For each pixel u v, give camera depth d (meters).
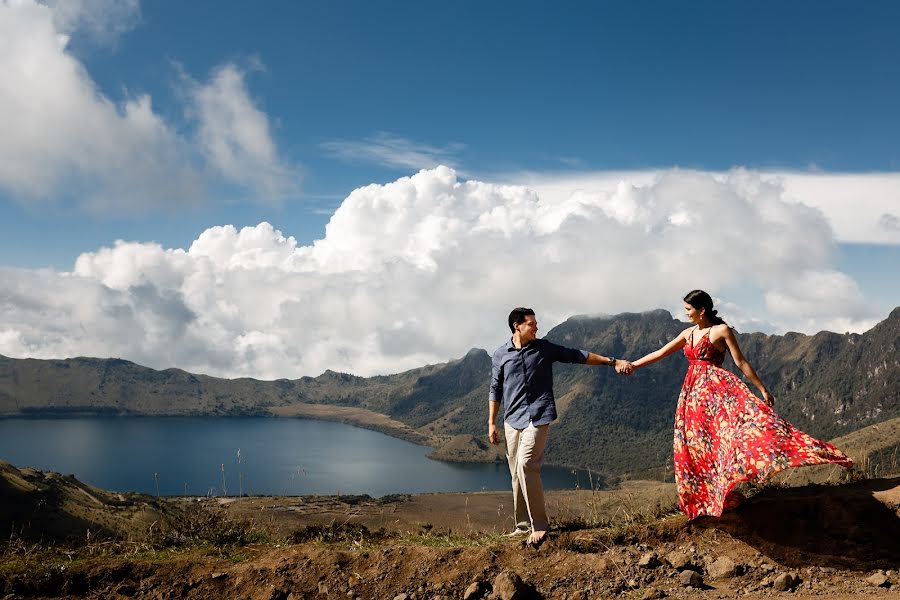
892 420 86.25
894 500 5.40
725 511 5.67
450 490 180.38
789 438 5.15
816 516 5.47
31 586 5.70
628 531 5.66
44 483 70.94
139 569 5.91
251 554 6.30
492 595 5.07
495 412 6.14
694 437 5.70
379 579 5.48
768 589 4.81
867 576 4.80
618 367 6.02
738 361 5.63
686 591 4.88
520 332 5.88
